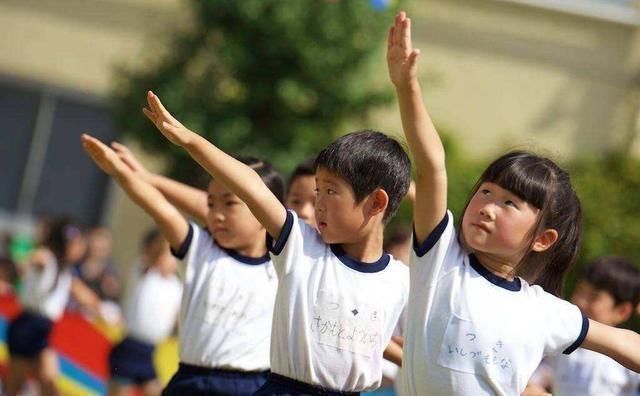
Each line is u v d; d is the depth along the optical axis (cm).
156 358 2786
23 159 4028
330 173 1147
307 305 1145
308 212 1519
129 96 3291
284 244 1144
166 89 3234
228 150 3200
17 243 3581
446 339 1087
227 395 1420
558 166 1148
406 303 1199
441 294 1095
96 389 2903
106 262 3222
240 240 1435
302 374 1148
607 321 1734
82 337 2928
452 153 3669
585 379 1662
